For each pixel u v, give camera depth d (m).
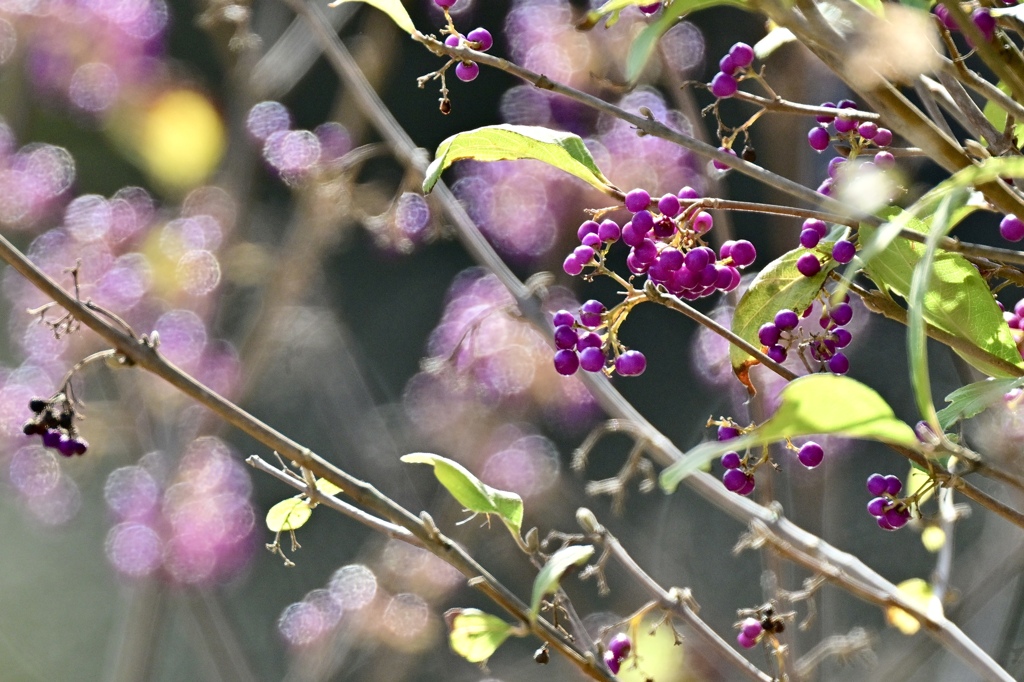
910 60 0.59
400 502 1.36
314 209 1.12
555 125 1.05
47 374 1.18
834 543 0.91
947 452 0.59
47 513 1.23
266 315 1.20
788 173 0.78
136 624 1.12
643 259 0.62
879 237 0.58
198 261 1.18
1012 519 0.62
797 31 0.59
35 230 1.28
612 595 1.25
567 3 1.02
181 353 1.17
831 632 0.94
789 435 0.58
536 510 1.24
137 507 1.13
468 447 1.17
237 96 1.19
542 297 0.77
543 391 1.09
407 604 1.19
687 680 0.87
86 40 1.16
